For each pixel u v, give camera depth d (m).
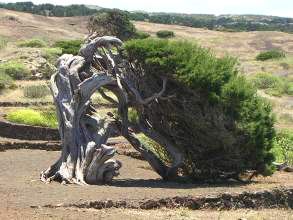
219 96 13.27
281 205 11.82
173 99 13.72
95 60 14.14
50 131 20.98
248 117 13.65
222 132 13.37
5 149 19.17
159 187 12.59
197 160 14.18
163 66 13.26
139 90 14.06
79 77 13.80
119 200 10.60
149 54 13.42
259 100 14.19
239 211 11.20
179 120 14.03
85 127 13.42
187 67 13.25
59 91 13.66
